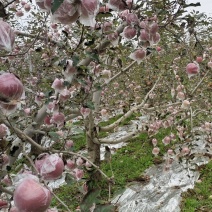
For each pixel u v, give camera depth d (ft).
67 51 7.86
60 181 20.79
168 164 17.60
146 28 6.37
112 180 4.79
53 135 6.03
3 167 4.87
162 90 18.39
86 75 7.53
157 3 7.34
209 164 22.15
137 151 26.40
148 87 18.61
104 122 31.30
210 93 17.20
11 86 2.98
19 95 3.07
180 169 22.33
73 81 7.25
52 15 2.99
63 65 6.95
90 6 2.90
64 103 8.16
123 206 18.85
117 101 22.43
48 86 8.91
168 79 18.10
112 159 25.80
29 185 2.72
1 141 4.53
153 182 21.49
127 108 17.44
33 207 2.64
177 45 16.61
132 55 6.94
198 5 7.37
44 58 9.89
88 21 2.96
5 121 3.88
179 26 7.84
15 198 2.68
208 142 18.60
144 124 17.90
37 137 6.47
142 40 6.48
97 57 6.81
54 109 7.54
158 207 18.78
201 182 20.75
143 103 16.34
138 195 19.98
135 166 24.08
